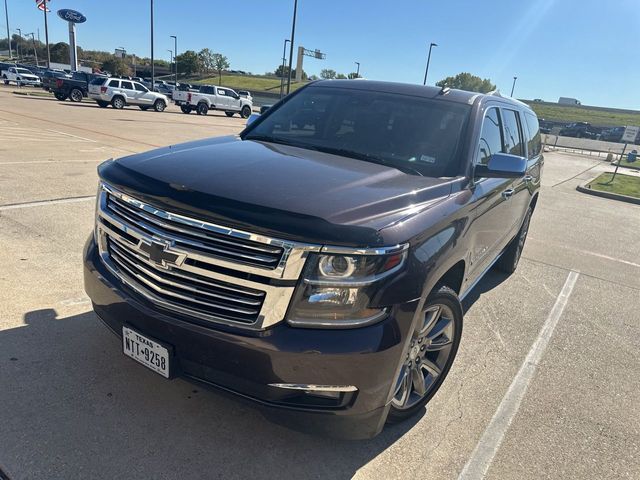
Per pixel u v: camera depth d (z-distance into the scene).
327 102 3.88
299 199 2.24
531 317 4.71
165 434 2.58
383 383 2.26
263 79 106.25
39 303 3.72
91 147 11.73
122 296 2.45
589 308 5.11
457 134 3.42
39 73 47.31
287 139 3.60
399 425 2.88
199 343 2.21
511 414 3.12
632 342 4.38
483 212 3.35
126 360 3.14
